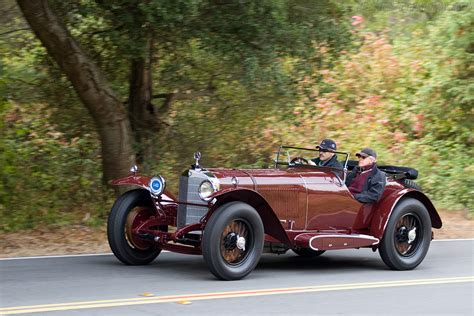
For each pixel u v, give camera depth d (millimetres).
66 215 28109
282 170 19406
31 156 30016
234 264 17266
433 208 20469
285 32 27359
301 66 29859
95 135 30516
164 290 15828
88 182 30172
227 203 17094
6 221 26281
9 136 29703
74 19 27250
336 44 30125
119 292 15508
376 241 19203
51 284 16281
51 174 29953
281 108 30875
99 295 15133
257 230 17375
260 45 27406
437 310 14688
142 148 29672
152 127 30031
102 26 27734
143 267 18938
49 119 30109
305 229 18938
